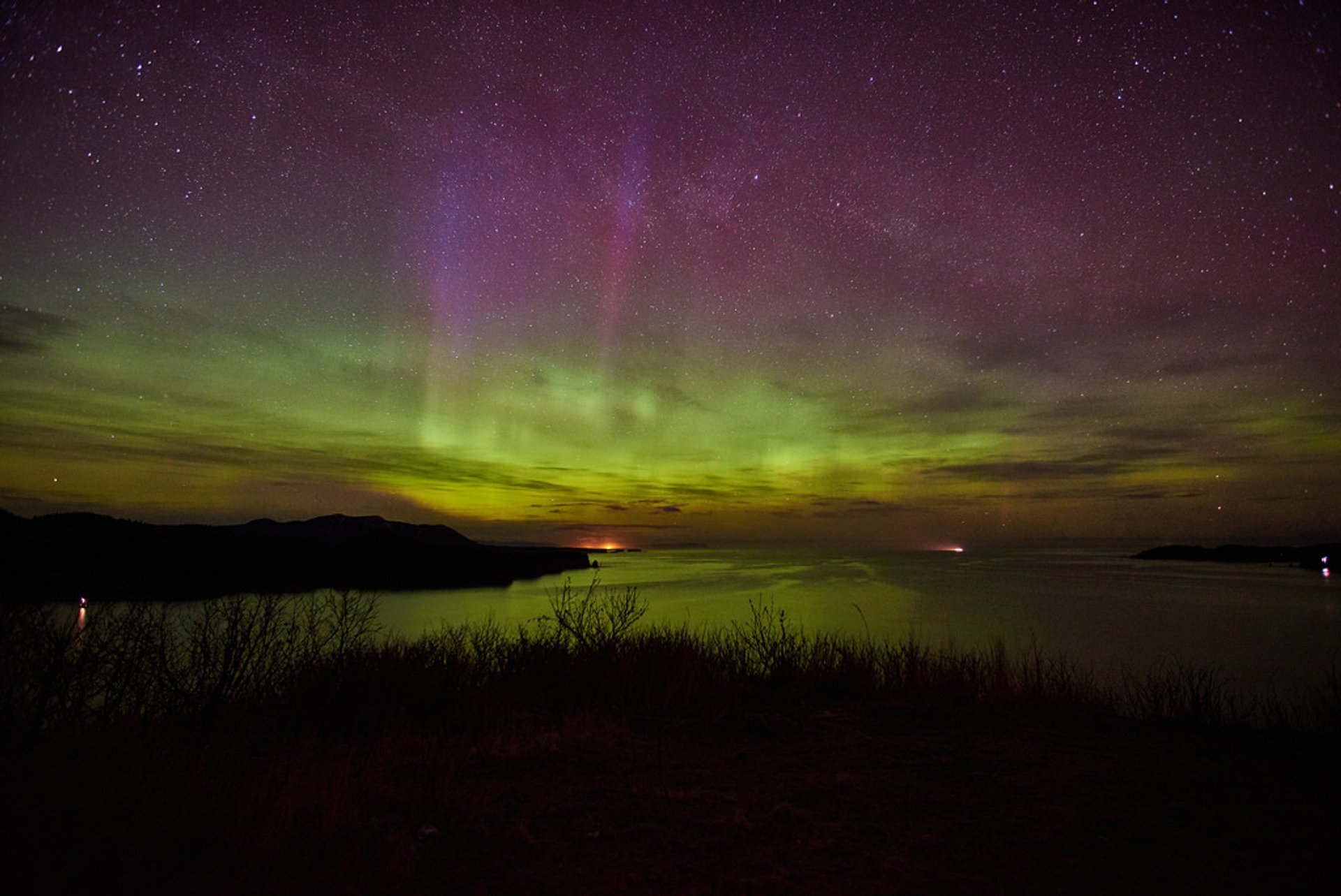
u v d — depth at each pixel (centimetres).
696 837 319
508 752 449
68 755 367
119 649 474
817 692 649
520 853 301
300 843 299
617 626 712
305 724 509
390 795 362
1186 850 299
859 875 279
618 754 456
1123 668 1212
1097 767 427
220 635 534
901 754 460
